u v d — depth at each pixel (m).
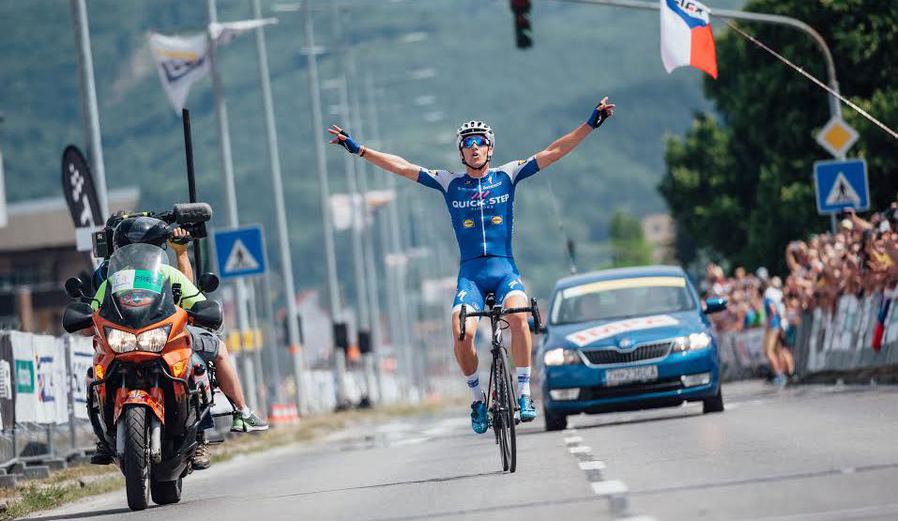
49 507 34.88
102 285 29.36
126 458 28.48
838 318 65.31
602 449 35.25
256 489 33.84
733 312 91.62
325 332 192.88
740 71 124.12
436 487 28.92
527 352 30.53
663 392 46.56
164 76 72.44
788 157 106.50
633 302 49.19
